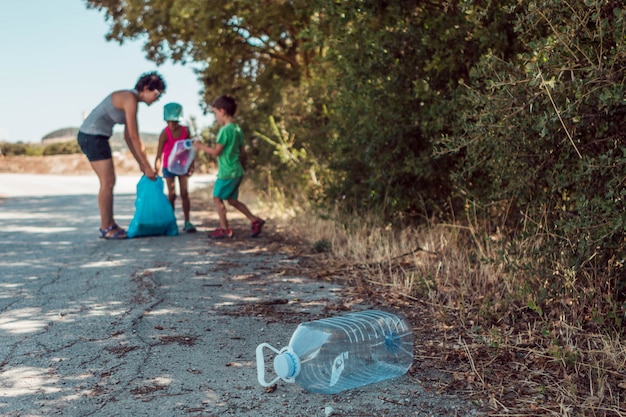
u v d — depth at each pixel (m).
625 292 4.65
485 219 6.68
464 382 3.68
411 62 7.13
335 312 5.23
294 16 14.32
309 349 3.65
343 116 8.59
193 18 15.28
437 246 7.18
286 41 15.91
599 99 4.03
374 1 6.85
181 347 4.38
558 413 3.24
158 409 3.36
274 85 15.91
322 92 11.54
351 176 8.81
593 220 4.25
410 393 3.55
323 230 9.03
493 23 5.93
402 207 8.01
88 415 3.29
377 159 7.75
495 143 4.99
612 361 3.79
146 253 8.08
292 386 3.68
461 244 6.97
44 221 11.82
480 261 5.71
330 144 9.22
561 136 4.70
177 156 9.75
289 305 5.48
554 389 3.53
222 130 9.20
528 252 5.15
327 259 7.46
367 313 4.58
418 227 7.98
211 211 13.61
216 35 15.34
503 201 6.20
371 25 7.12
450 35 6.44
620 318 4.34
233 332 4.72
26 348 4.35
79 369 3.95
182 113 9.82
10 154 50.16
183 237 9.52
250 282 6.39
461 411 3.33
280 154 11.36
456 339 4.42
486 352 4.12
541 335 4.32
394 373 3.82
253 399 3.49
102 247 8.57
